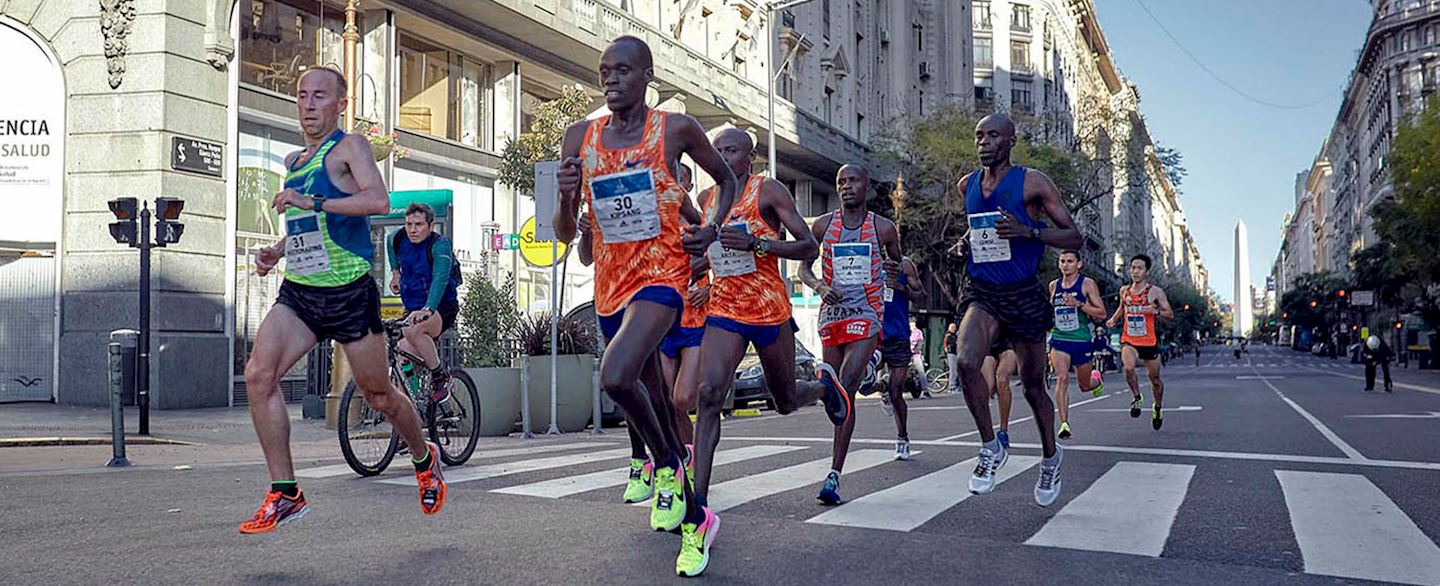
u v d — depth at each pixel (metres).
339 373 12.45
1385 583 4.36
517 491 6.68
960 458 8.75
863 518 5.68
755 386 18.55
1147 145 45.62
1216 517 5.83
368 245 4.94
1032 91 78.50
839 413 6.24
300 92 4.91
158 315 16.64
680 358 6.07
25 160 17.22
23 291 17.11
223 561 4.50
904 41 52.38
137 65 16.95
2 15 17.28
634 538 5.03
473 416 8.43
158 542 4.93
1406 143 43.12
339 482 7.25
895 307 8.63
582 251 5.16
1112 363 52.38
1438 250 42.69
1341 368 57.31
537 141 22.12
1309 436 11.21
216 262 17.69
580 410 13.16
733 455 9.00
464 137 24.50
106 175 16.98
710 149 4.64
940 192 40.59
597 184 4.52
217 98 17.80
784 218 5.68
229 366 17.69
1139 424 13.22
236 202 18.20
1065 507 6.12
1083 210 46.00
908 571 4.42
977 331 5.99
